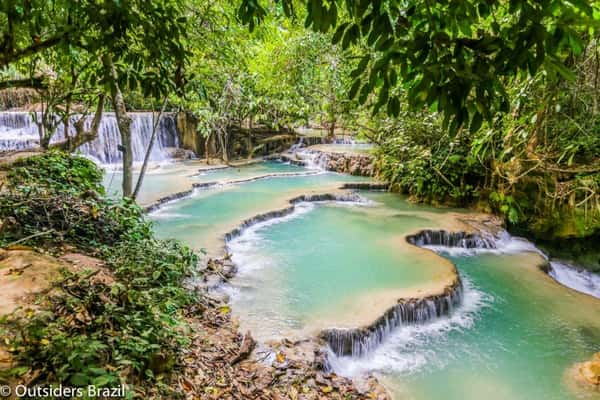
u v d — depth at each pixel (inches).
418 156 398.6
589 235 297.7
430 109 55.4
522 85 210.8
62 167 219.9
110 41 80.3
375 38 53.0
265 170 566.6
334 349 160.4
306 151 628.1
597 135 253.6
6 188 172.7
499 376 155.2
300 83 450.0
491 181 354.0
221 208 348.2
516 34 47.5
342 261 241.6
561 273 289.3
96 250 160.2
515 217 289.3
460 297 213.2
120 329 95.0
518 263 268.4
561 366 161.6
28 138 479.5
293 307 181.9
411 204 392.5
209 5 199.5
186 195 396.5
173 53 87.4
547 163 272.2
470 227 312.5
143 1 78.9
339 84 397.7
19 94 570.6
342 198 404.8
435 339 179.0
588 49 226.4
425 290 200.4
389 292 197.8
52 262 121.0
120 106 230.7
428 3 51.8
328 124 743.7
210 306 171.8
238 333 152.9
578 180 277.9
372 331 167.6
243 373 126.0
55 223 160.7
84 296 100.3
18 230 146.4
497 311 203.6
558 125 258.8
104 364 81.1
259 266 233.1
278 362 136.9
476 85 50.4
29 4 76.7
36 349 75.2
